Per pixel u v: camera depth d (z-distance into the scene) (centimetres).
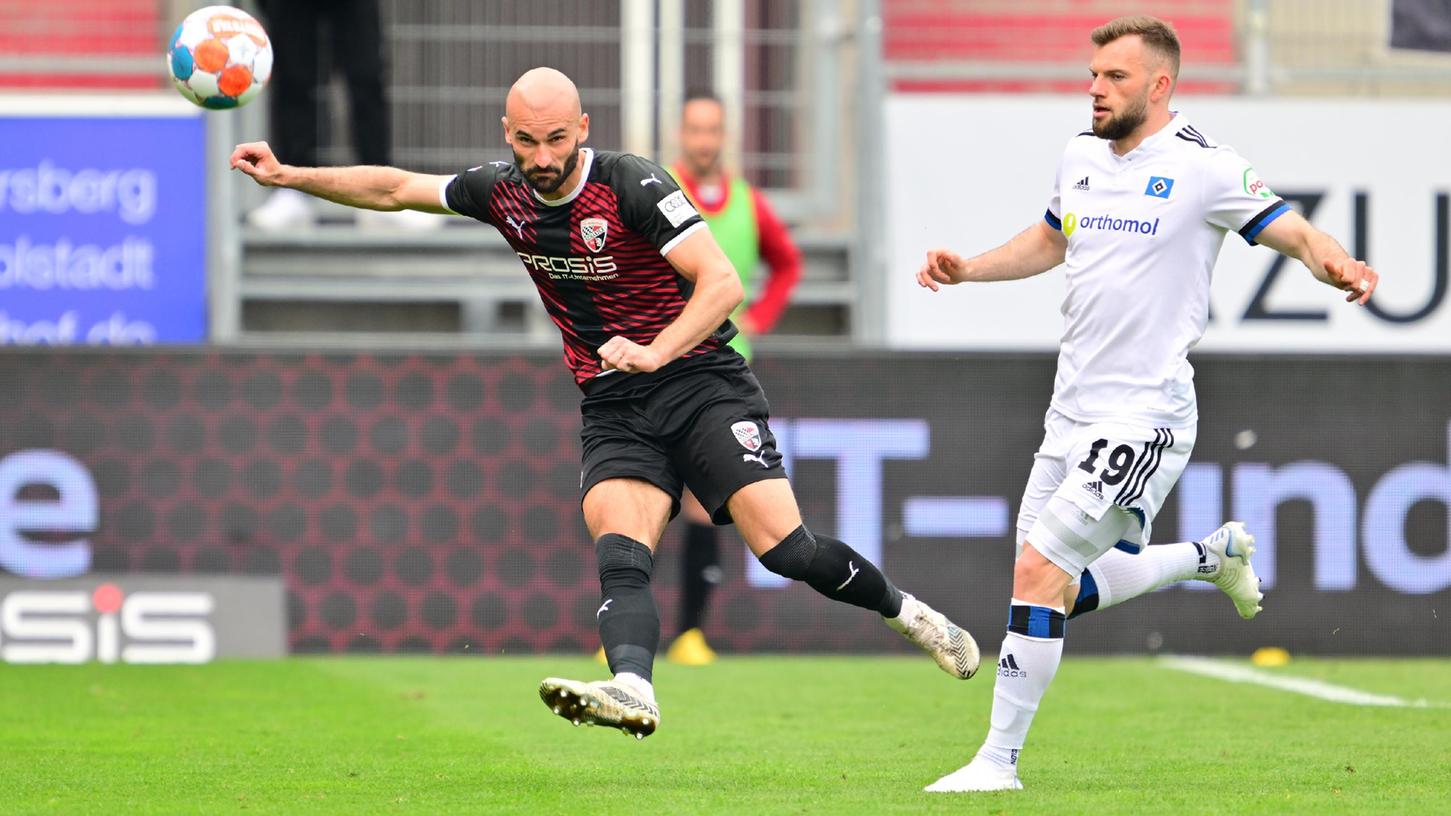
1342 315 3397
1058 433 1853
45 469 3247
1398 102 3450
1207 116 3450
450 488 3294
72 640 3231
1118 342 1788
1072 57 3816
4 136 3378
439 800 1727
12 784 1841
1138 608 3325
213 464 3266
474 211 1873
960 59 3831
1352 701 2661
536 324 3691
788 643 3291
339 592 3278
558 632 3300
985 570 3316
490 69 3709
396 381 3291
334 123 3662
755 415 1869
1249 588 2136
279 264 3625
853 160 3691
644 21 3722
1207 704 2622
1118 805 1672
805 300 3647
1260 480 3319
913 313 3462
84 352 3253
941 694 2739
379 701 2628
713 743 2206
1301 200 3447
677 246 1761
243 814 1644
